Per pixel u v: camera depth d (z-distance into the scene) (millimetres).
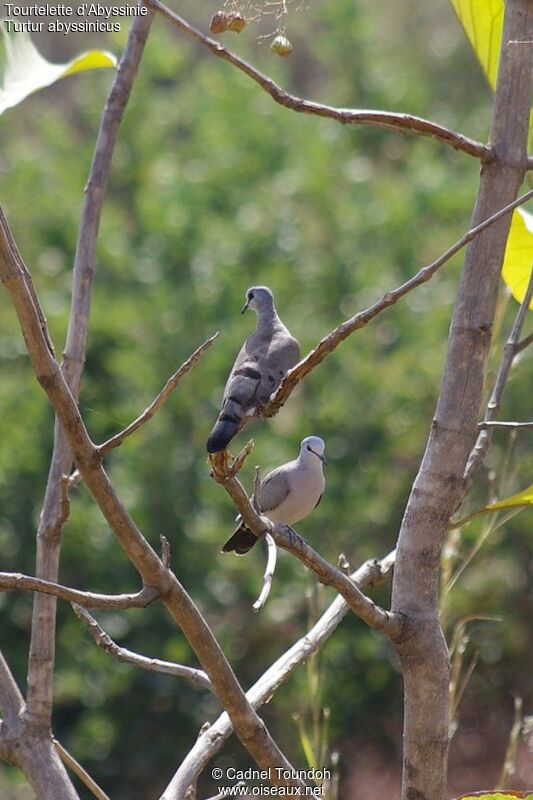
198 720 16219
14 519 15961
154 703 16281
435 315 17328
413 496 5887
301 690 15453
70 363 6922
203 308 16781
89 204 7348
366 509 16469
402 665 5820
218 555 16047
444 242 18031
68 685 15664
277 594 16172
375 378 16812
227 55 5473
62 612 15867
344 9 22125
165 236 17672
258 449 16031
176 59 20422
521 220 7660
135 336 16734
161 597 5109
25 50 7605
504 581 18172
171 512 16047
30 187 18344
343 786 17609
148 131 19812
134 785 16344
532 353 16188
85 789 16312
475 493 15828
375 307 4898
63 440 6719
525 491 5926
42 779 6086
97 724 16047
